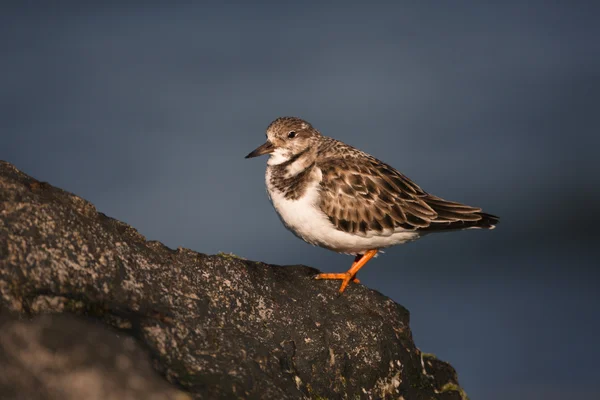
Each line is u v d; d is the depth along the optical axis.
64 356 4.68
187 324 5.70
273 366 5.88
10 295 5.11
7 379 4.50
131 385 4.70
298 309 6.78
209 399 5.09
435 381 7.48
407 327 7.48
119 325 5.33
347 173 8.34
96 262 5.66
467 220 8.44
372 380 6.74
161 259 6.14
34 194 5.73
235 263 6.62
